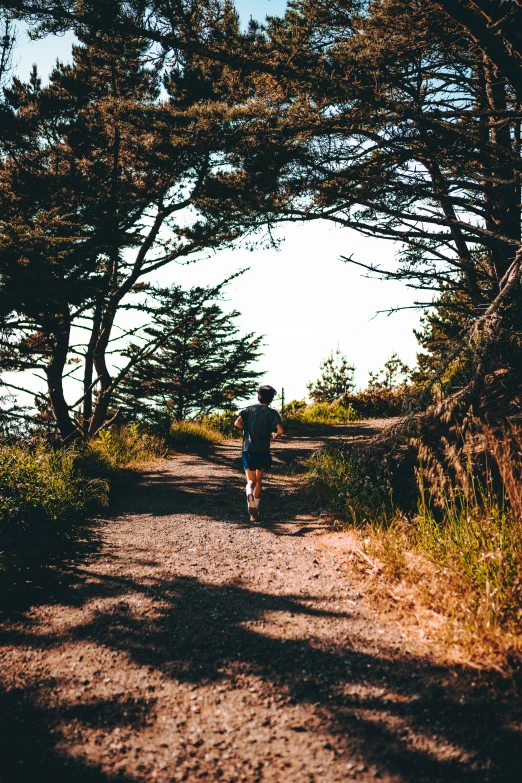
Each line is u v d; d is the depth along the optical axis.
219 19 7.93
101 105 10.48
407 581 4.48
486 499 5.30
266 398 7.39
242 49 7.62
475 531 4.70
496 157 7.63
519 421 5.28
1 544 5.58
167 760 2.59
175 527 7.06
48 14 7.43
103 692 3.20
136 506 8.35
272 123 7.72
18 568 5.18
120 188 13.34
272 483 9.95
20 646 3.83
